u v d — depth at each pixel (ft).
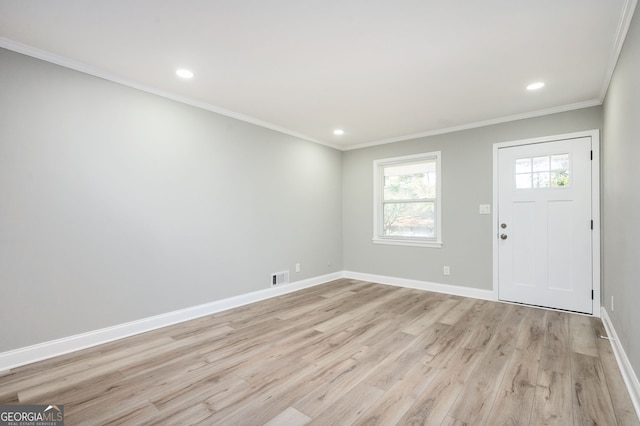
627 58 6.51
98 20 6.32
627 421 5.24
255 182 12.86
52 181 7.76
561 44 7.20
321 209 16.21
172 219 10.15
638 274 5.73
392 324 9.97
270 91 9.97
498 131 12.64
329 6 5.90
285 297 13.38
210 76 8.91
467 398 5.93
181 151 10.41
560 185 11.34
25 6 5.85
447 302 12.45
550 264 11.53
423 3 5.82
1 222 7.06
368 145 16.62
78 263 8.18
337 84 9.43
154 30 6.70
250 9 5.98
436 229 14.43
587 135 10.82
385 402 5.82
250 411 5.57
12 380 6.61
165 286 9.96
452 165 13.82
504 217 12.50
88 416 5.43
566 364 7.22
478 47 7.36
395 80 9.14
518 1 5.75
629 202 6.56
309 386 6.38
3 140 7.07
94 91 8.48
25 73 7.38
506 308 11.58
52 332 7.74
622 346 7.14
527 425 5.16
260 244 13.04
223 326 9.87
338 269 17.25
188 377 6.75
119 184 8.94
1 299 7.06
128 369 7.10
